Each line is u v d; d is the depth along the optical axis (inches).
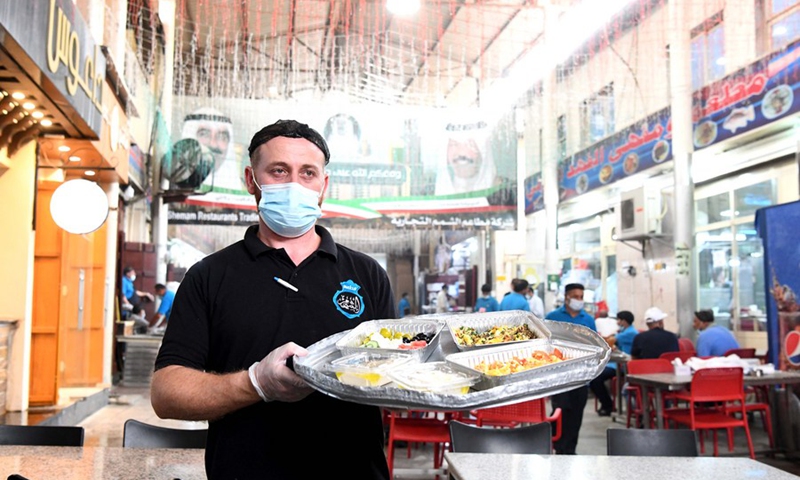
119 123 275.6
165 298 378.3
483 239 625.9
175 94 423.5
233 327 55.4
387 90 450.6
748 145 332.5
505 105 456.8
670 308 381.7
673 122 348.2
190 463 91.5
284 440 53.6
